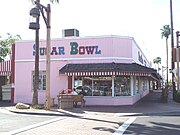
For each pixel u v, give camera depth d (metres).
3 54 52.88
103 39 24.75
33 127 13.00
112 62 24.27
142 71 23.66
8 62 27.36
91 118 16.55
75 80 25.12
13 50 27.25
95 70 23.19
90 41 25.02
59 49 25.64
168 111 19.62
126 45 24.88
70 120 15.66
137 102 27.25
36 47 21.84
